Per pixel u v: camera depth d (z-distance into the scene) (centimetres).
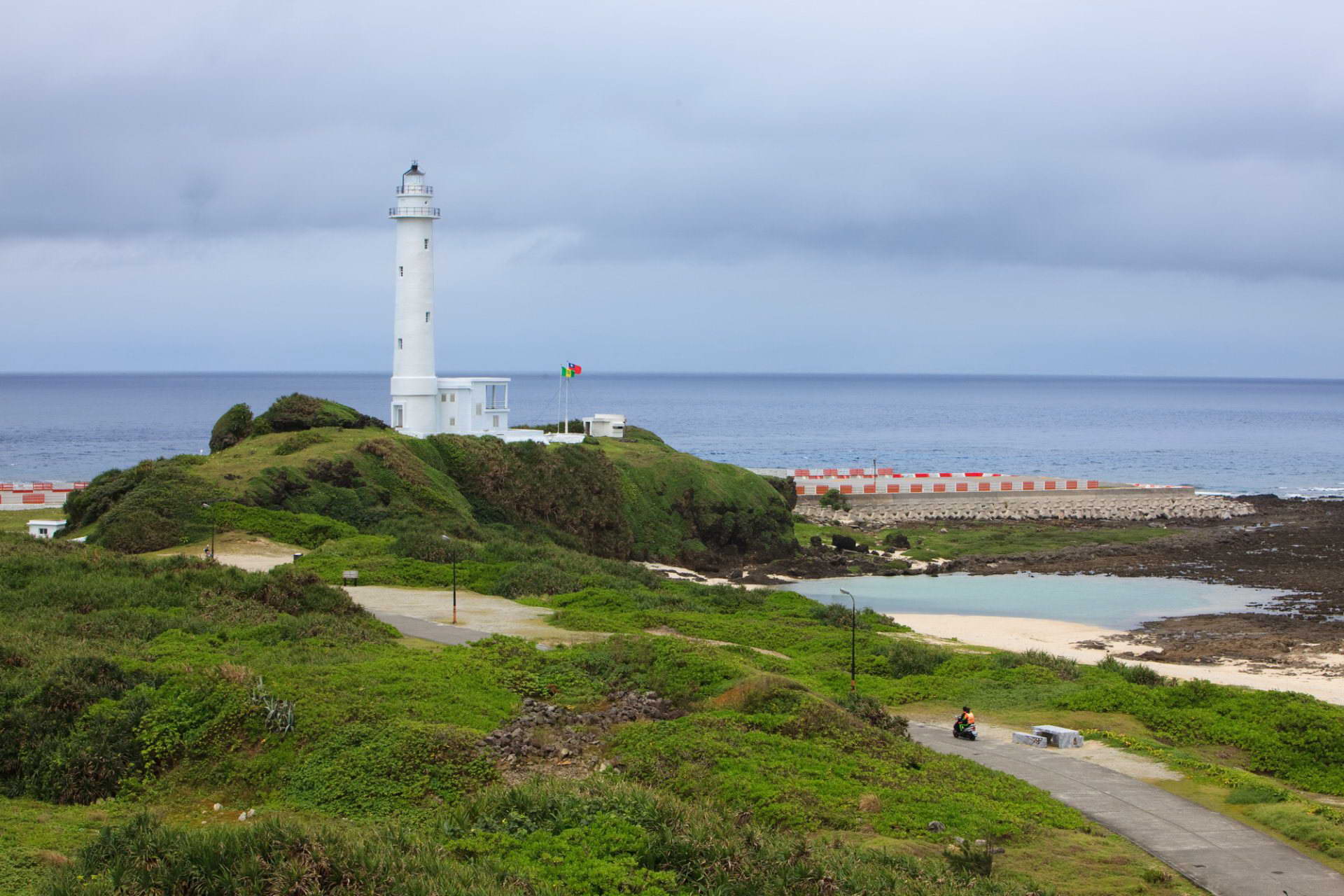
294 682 3697
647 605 6356
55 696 3412
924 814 3125
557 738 3562
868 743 3753
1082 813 3303
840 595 8919
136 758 3256
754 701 3969
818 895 2434
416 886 2264
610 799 2908
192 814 3027
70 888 2245
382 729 3366
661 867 2583
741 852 2584
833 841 2816
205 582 5288
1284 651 6756
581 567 7344
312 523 7650
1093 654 6631
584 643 4984
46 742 3244
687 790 3164
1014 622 7725
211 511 7406
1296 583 9319
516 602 6188
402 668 4041
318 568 6625
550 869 2506
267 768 3228
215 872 2289
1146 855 2977
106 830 2536
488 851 2598
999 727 4384
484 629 5328
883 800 3209
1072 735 4097
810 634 5978
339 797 3066
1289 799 3447
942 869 2661
